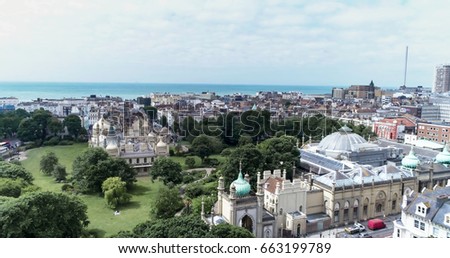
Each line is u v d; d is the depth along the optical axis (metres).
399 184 131.50
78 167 162.88
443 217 86.62
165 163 169.75
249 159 144.12
